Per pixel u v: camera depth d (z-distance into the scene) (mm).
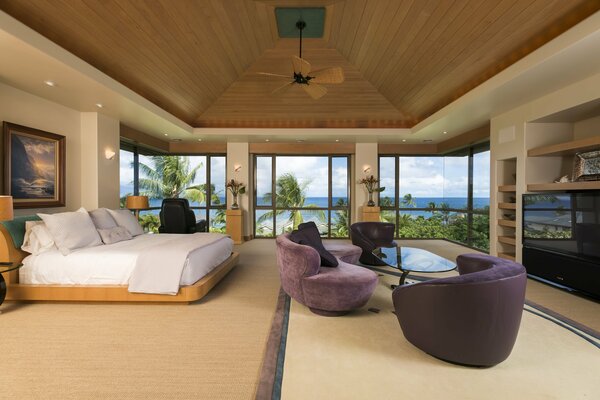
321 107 6156
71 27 3109
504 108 4602
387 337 2428
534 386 1812
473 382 1848
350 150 7867
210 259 3635
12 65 3238
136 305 3133
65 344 2326
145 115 5203
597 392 1761
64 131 4672
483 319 1898
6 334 2486
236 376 1937
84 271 3121
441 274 4410
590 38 2568
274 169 8180
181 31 3742
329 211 8266
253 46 4574
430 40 3760
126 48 3682
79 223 3498
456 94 4742
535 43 3168
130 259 3148
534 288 3779
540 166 4383
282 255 3027
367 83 5473
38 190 4199
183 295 3076
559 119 4191
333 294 2734
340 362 2066
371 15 3730
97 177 5004
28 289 3068
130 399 1708
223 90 5695
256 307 3107
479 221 6602
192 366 2043
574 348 2254
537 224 4070
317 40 4539
